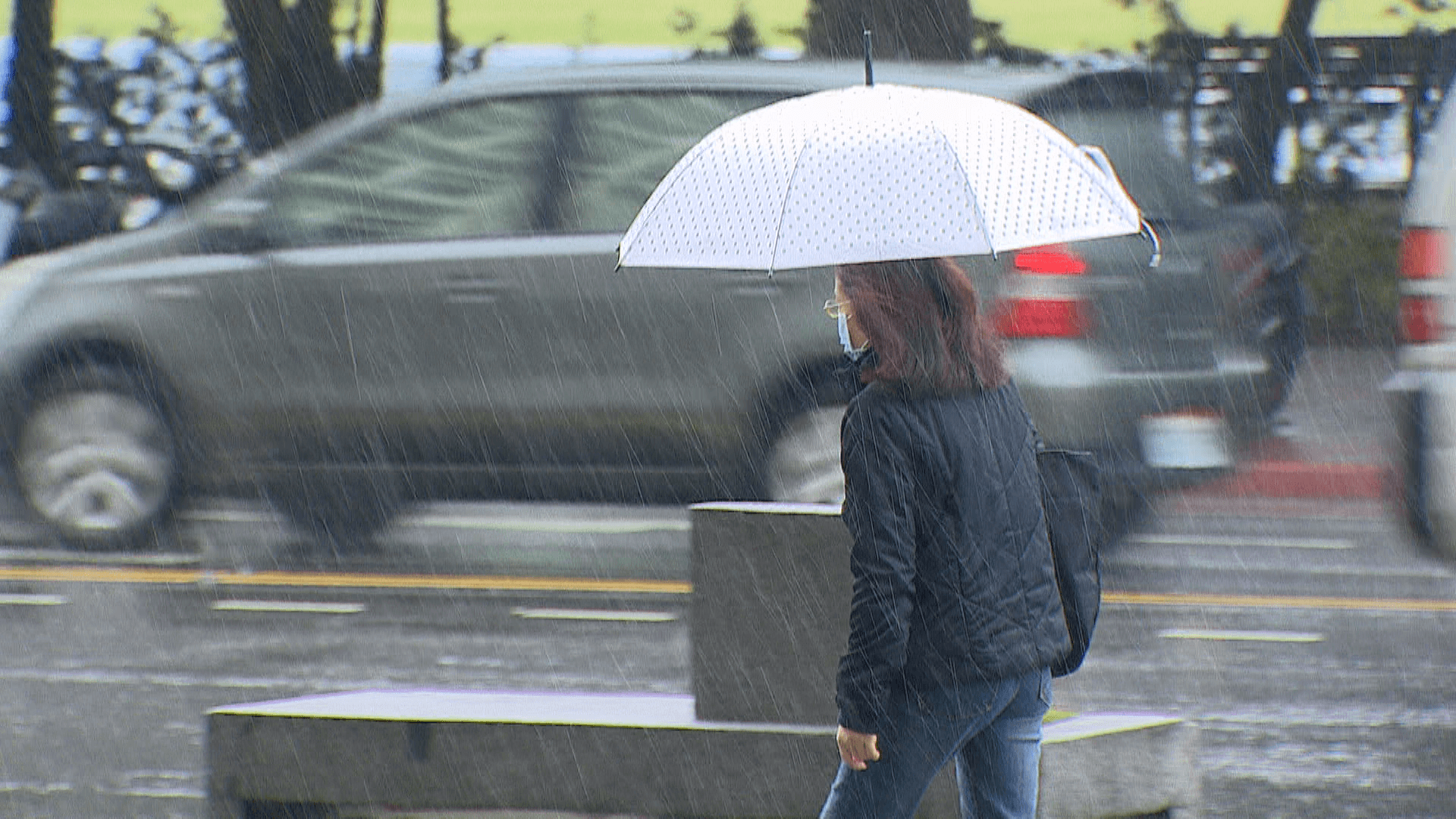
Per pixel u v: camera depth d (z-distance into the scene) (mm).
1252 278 33406
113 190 71062
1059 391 30844
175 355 36344
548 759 18531
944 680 14469
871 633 14242
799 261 14844
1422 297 30797
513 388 34594
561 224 34750
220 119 71812
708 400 33562
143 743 24625
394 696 20109
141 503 36812
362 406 35500
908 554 14273
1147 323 31625
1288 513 42094
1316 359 67125
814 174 15188
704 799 18266
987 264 31141
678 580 34562
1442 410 30578
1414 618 31531
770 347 33219
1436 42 81938
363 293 35375
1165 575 35125
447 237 35219
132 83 71500
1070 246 31219
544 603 32750
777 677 18297
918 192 14938
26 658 29172
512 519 40062
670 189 15867
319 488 37875
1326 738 24594
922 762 14688
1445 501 30609
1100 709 26062
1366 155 81125
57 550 37031
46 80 71125
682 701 19531
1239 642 29891
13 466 37219
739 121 16203
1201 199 33312
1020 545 14656
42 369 36969
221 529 38969
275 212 36250
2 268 37750
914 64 33938
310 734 19016
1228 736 24719
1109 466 31375
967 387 14586
